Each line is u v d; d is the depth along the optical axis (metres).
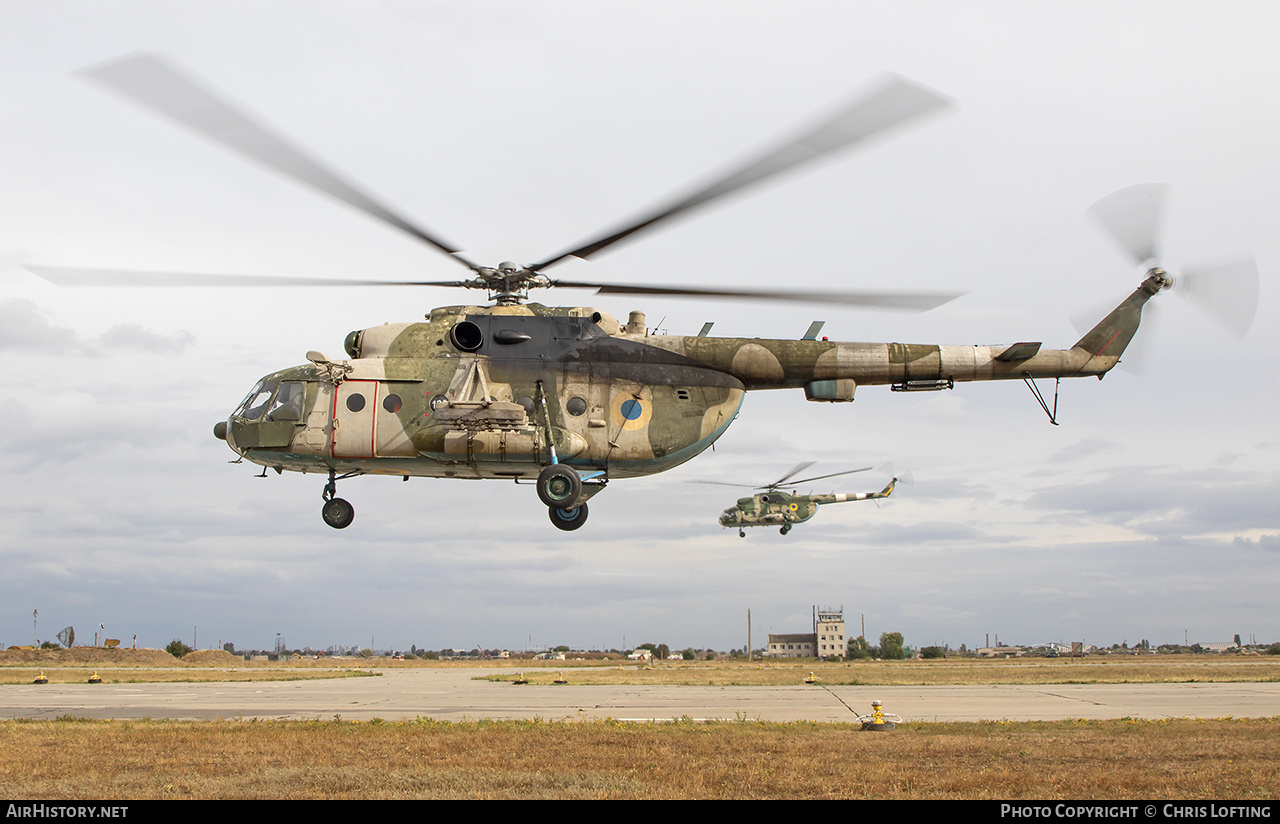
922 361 19.27
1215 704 18.91
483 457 17.89
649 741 12.98
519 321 18.03
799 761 11.29
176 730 14.28
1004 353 19.53
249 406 18.52
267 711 17.92
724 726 15.03
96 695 22.28
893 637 133.50
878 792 9.62
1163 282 20.31
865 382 19.38
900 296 14.92
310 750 12.16
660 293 16.48
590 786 9.79
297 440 18.02
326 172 12.17
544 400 17.78
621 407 18.00
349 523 18.80
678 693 22.84
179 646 84.19
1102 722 15.42
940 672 39.78
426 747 12.38
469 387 17.52
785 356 18.80
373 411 17.94
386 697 21.50
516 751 12.06
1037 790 9.65
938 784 9.95
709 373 18.55
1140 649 156.50
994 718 16.42
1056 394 20.33
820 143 9.58
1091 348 20.19
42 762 11.30
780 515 57.12
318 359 17.53
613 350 18.22
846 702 19.81
